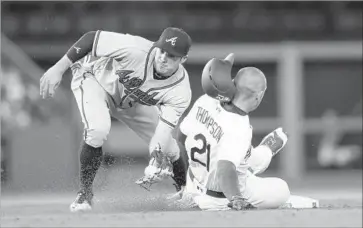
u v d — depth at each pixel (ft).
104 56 72.79
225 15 214.48
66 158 166.91
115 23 209.26
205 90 66.03
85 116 75.36
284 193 69.62
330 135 211.20
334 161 209.26
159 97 73.41
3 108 176.65
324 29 215.31
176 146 77.30
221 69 65.00
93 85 76.84
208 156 67.10
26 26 206.28
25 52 202.90
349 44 212.84
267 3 214.69
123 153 195.62
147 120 83.15
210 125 66.49
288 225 49.73
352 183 182.50
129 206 75.61
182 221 52.13
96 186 80.12
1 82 184.24
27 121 179.01
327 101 214.69
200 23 213.25
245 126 64.75
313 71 214.48
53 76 73.82
